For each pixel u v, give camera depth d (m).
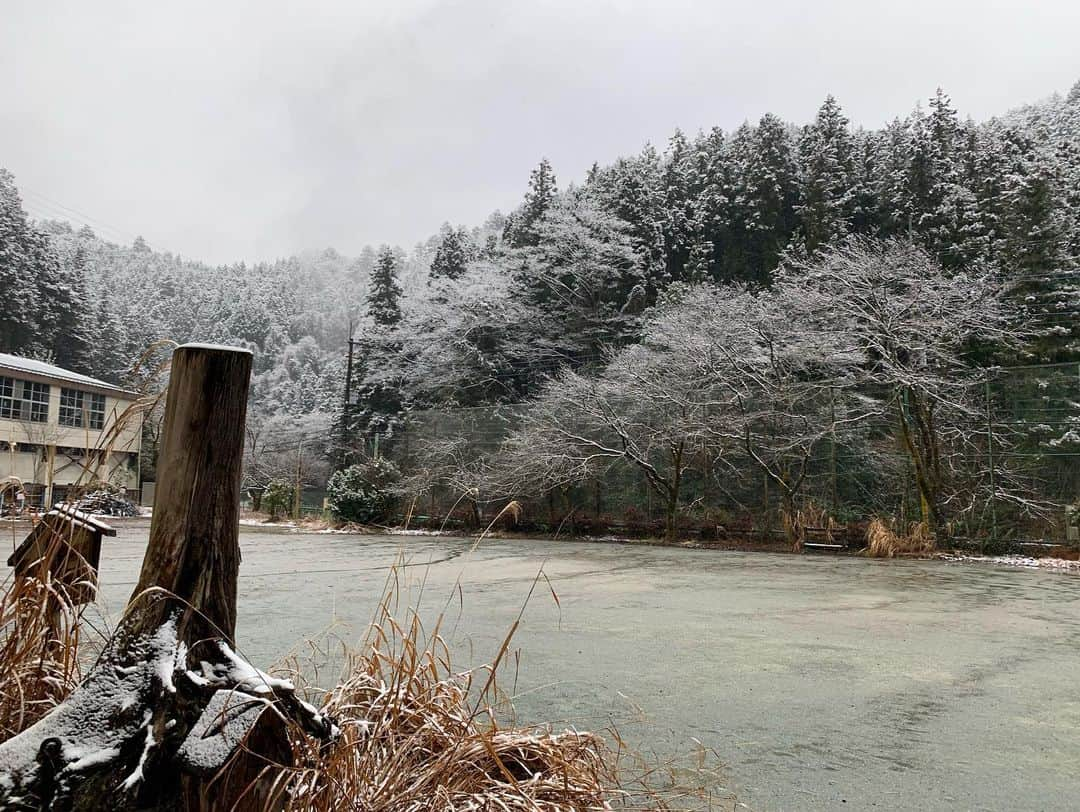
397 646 5.17
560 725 3.46
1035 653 5.55
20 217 42.84
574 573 11.28
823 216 30.83
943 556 15.56
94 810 1.34
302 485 33.38
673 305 25.20
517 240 41.75
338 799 1.64
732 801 2.62
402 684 2.08
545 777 2.04
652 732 3.42
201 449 1.63
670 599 8.42
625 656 5.16
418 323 34.22
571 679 4.43
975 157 29.70
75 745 1.39
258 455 37.56
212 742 1.38
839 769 2.99
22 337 41.00
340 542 18.45
